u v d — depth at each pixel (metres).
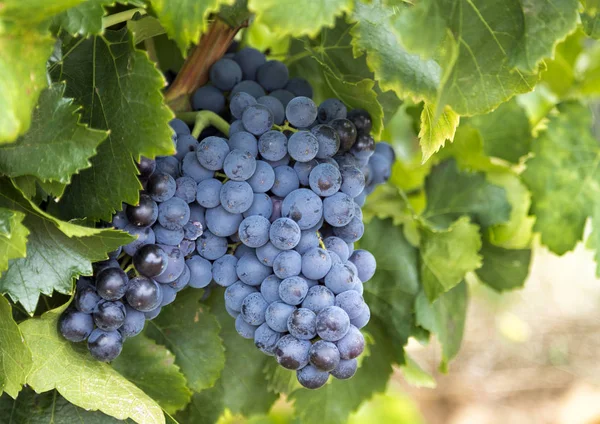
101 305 0.55
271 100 0.60
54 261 0.55
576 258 2.71
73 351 0.58
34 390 0.57
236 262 0.58
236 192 0.56
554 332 2.50
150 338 0.63
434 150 0.57
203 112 0.60
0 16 0.48
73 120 0.52
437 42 0.53
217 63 0.61
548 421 2.25
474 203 0.73
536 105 0.88
